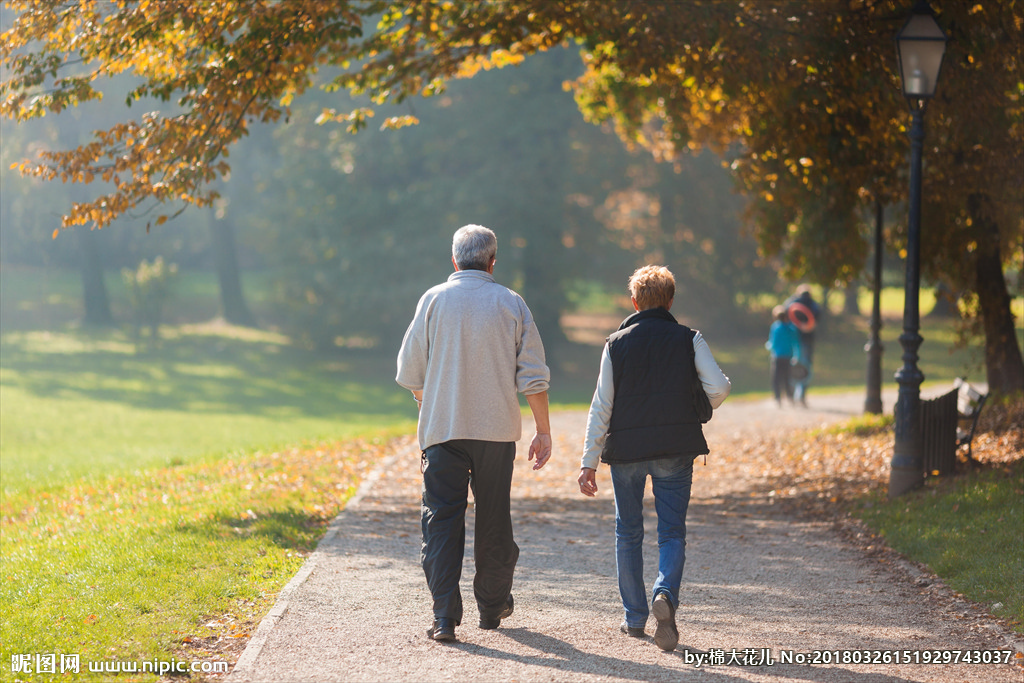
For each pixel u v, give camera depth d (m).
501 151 78.81
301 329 86.50
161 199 21.31
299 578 14.72
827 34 23.05
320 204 81.06
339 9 22.22
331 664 11.02
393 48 25.80
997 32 22.86
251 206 98.88
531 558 16.91
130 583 13.97
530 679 10.59
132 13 20.44
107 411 51.44
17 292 94.38
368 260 79.06
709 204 83.94
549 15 23.48
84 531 18.56
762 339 97.88
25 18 20.47
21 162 21.78
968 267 29.67
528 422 40.34
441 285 11.94
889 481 21.09
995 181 25.67
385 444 32.75
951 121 24.58
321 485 24.00
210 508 19.97
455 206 76.88
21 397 54.44
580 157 78.25
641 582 12.19
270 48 21.31
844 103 24.78
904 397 20.84
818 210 32.72
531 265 79.50
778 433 35.66
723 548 17.81
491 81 76.44
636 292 12.27
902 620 13.07
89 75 21.94
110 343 82.75
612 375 11.76
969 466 21.98
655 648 11.73
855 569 16.09
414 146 79.06
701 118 33.22
